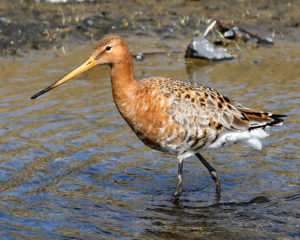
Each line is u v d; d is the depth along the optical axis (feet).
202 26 69.46
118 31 68.03
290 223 34.99
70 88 54.90
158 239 33.32
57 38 65.26
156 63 61.05
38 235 33.40
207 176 41.83
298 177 40.65
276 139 46.24
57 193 38.37
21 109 50.11
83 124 47.98
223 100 38.91
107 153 44.01
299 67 59.31
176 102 37.14
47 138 45.60
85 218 35.45
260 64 60.59
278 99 51.80
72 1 73.41
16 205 36.68
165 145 38.27
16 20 67.77
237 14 72.08
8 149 43.68
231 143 39.58
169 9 73.56
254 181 40.50
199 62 61.62
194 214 36.32
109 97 53.01
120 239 33.24
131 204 37.47
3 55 61.41
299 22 70.23
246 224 35.01
